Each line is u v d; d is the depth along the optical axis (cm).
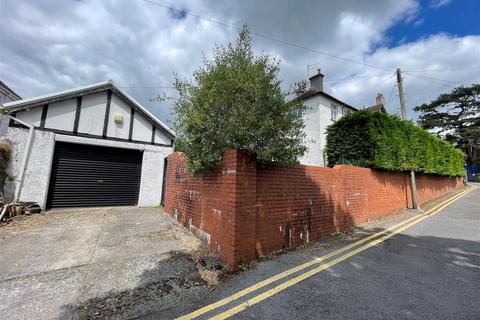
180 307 251
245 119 358
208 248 421
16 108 750
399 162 866
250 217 377
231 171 369
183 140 441
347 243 496
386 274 340
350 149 808
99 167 905
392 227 654
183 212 589
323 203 548
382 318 235
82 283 298
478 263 385
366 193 726
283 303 261
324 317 236
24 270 329
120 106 955
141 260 373
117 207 905
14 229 543
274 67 404
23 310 239
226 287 297
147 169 991
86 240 470
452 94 3322
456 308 253
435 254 428
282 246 438
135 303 257
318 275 334
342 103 1692
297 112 416
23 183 745
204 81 404
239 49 412
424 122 3553
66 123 840
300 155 418
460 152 1992
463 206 1074
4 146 720
